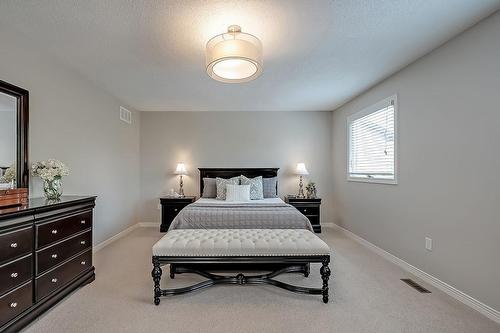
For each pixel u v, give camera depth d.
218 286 2.50
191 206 3.57
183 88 3.74
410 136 2.90
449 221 2.38
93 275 2.63
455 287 2.31
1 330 1.64
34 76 2.49
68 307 2.11
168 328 1.85
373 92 3.70
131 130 4.80
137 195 5.05
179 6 1.86
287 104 4.71
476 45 2.10
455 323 1.91
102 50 2.55
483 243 2.06
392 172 3.27
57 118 2.81
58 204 2.12
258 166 5.22
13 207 1.90
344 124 4.69
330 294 2.35
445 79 2.41
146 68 3.00
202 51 2.57
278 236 2.51
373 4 1.85
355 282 2.61
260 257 2.26
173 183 5.18
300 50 2.55
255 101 4.48
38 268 1.94
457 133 2.29
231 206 3.58
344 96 4.18
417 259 2.79
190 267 2.82
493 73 1.97
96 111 3.60
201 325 1.88
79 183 3.21
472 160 2.15
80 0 1.79
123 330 1.82
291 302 2.21
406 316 2.00
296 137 5.22
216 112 5.21
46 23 2.08
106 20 2.03
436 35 2.28
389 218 3.30
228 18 2.01
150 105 4.71
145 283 2.57
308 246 2.27
